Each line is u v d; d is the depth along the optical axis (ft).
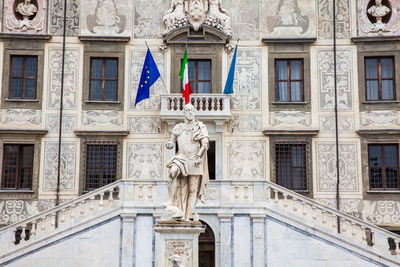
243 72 104.83
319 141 102.32
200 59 105.19
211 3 105.70
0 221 99.14
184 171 55.47
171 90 104.17
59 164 100.94
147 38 105.81
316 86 104.22
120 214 82.28
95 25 105.50
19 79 104.27
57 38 104.99
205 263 92.63
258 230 81.87
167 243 53.62
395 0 104.99
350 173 101.19
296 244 81.15
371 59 105.09
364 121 102.68
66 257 80.64
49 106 103.09
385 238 87.20
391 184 101.40
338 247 80.53
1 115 102.17
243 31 105.91
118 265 81.25
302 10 106.11
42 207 99.96
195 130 56.49
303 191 100.68
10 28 104.32
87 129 102.37
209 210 82.84
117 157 101.81
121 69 104.63
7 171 101.50
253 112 103.55
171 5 105.81
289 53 105.19
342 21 105.70
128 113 103.40
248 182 83.82
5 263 79.30
